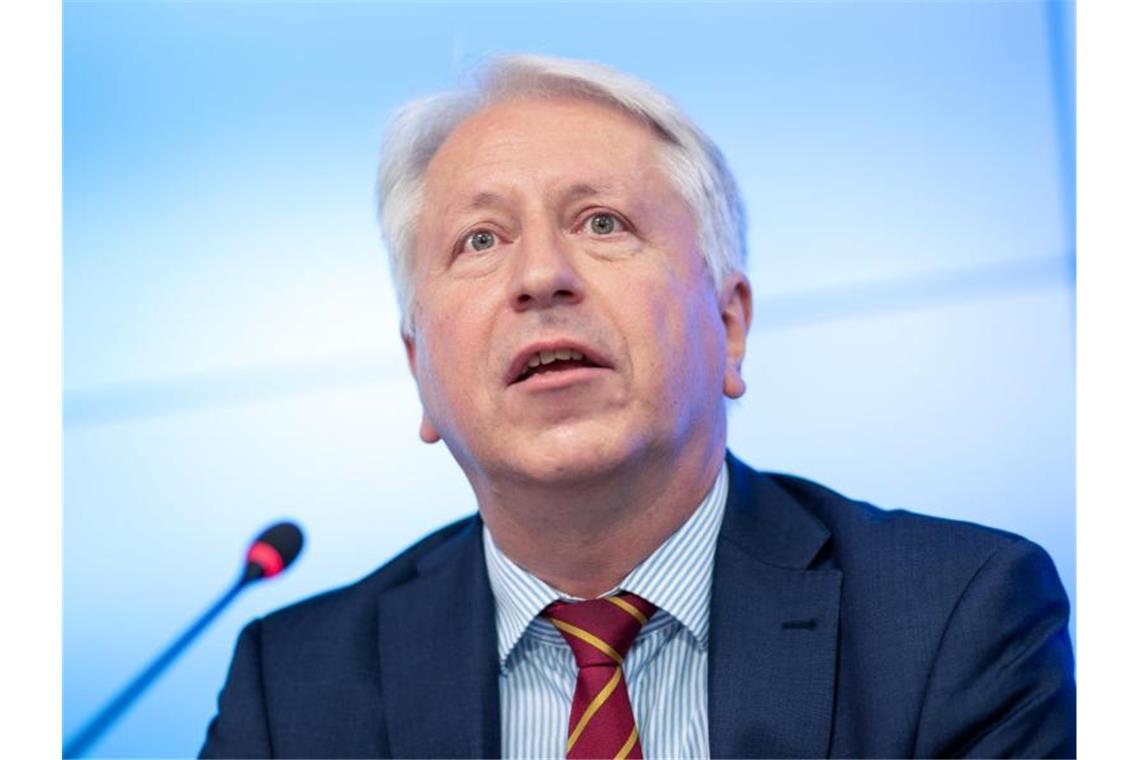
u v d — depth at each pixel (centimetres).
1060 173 454
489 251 347
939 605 321
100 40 489
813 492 367
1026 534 441
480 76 369
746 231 381
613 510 338
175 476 471
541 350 326
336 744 351
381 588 386
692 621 342
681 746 332
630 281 333
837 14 474
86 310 477
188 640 353
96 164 482
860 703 316
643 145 353
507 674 353
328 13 490
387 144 377
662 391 329
